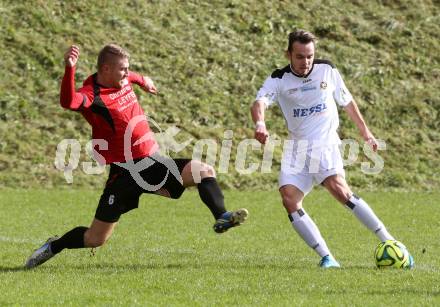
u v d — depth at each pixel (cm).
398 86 7594
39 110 6762
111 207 3019
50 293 2661
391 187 6350
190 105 7000
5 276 2952
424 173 6619
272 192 5981
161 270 3081
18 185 5981
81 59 7231
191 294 2645
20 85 6950
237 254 3666
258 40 7869
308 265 3278
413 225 4794
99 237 3081
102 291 2688
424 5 8694
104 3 7944
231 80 7362
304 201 5594
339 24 8219
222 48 7688
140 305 2495
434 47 8125
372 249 3925
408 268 3162
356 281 2875
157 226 4562
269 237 4259
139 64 7325
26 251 3588
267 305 2494
